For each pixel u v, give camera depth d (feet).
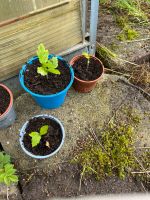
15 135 1.22
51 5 1.10
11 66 1.21
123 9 1.64
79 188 1.11
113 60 1.44
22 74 1.16
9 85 1.29
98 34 1.53
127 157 1.17
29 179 1.12
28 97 1.33
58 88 1.16
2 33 1.06
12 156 1.17
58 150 1.12
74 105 1.31
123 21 1.58
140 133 1.24
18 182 1.12
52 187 1.11
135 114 1.29
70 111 1.29
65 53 1.34
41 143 1.10
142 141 1.22
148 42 1.50
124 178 1.13
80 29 1.30
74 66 1.28
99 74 1.26
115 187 1.12
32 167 1.14
